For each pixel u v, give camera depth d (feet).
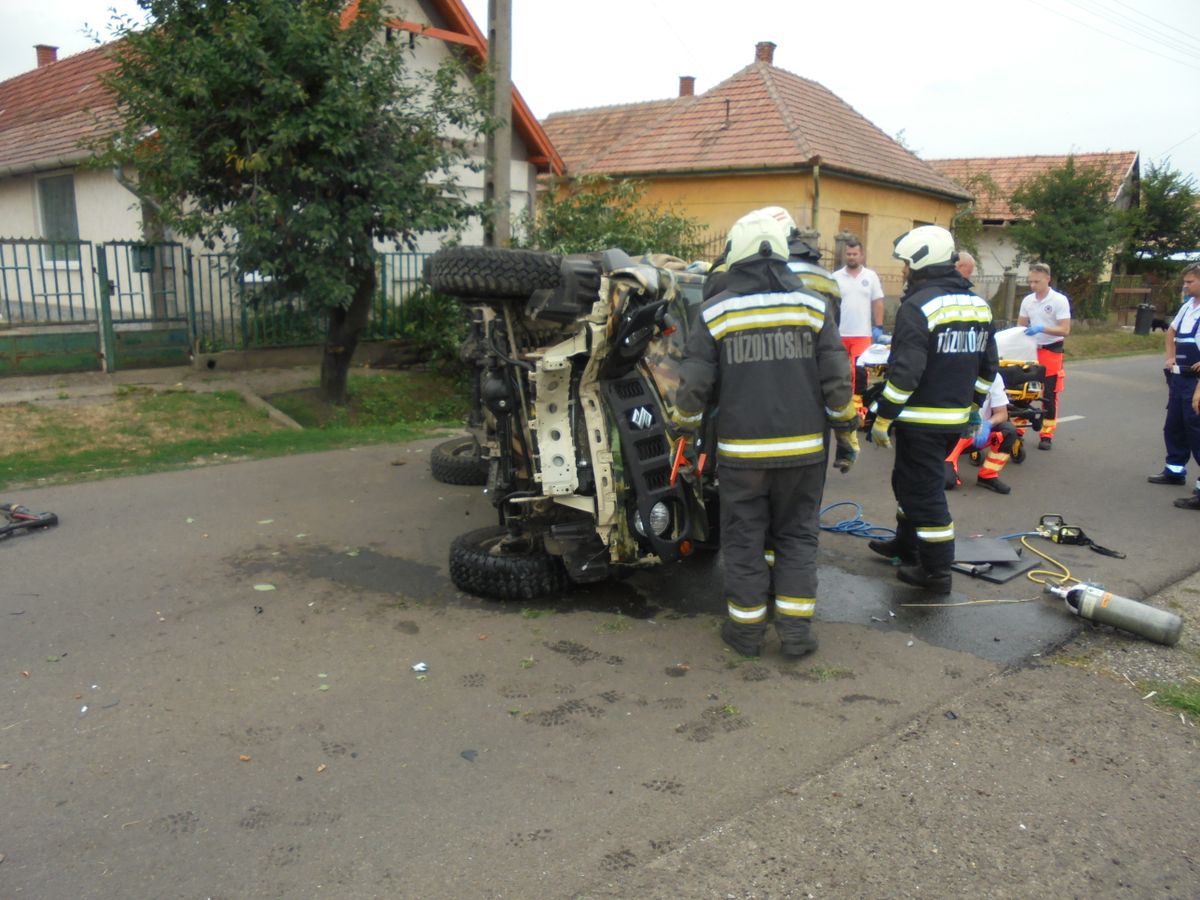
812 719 12.96
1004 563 19.22
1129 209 100.58
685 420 14.66
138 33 31.07
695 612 16.79
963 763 11.89
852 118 68.39
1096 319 88.99
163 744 12.28
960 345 16.75
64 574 18.52
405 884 9.59
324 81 31.81
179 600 17.25
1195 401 24.08
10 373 35.14
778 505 14.76
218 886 9.55
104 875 9.71
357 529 21.49
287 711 13.16
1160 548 20.63
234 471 26.66
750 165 55.77
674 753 12.07
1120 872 9.83
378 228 35.01
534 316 15.52
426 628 16.05
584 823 10.60
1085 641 15.74
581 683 14.03
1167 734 12.67
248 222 31.89
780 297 14.11
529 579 17.04
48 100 61.87
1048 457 30.09
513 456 16.94
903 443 17.48
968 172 107.65
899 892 9.48
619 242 42.19
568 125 90.27
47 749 12.14
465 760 11.91
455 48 50.06
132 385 35.76
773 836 10.37
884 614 16.80
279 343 41.19
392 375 42.11
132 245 37.78
